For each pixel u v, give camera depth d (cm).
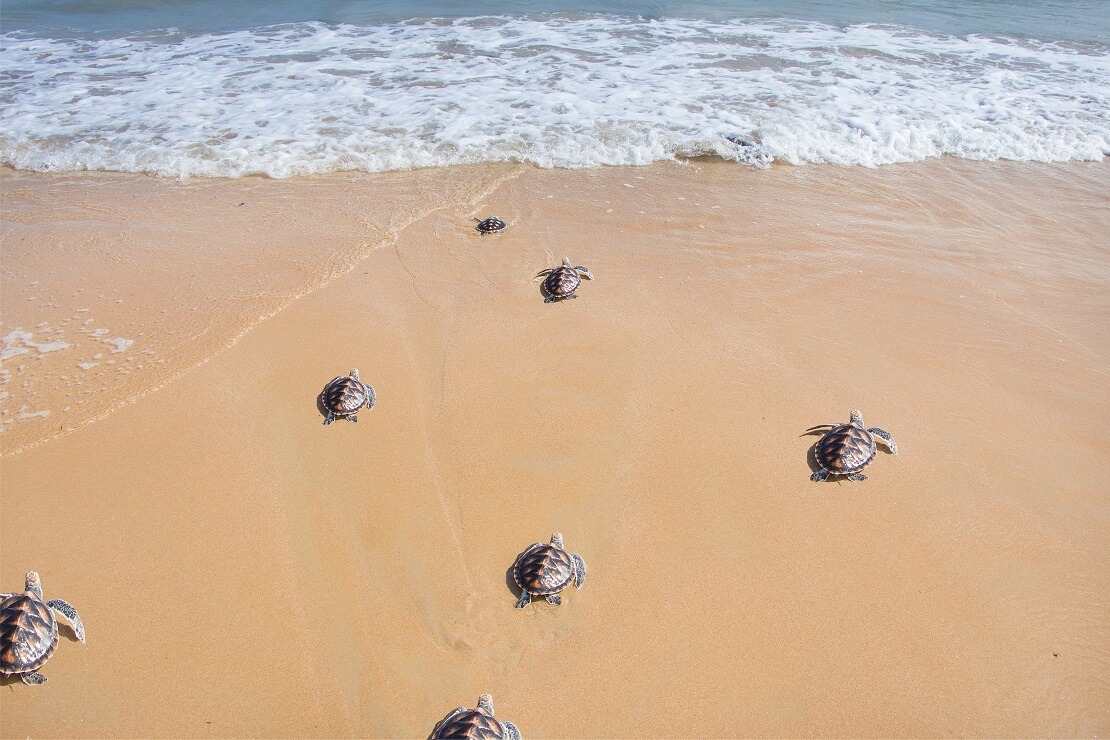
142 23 1714
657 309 792
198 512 546
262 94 1309
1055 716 434
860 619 486
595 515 556
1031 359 728
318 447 605
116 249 863
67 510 540
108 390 644
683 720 430
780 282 845
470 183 1058
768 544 537
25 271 812
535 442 619
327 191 1031
